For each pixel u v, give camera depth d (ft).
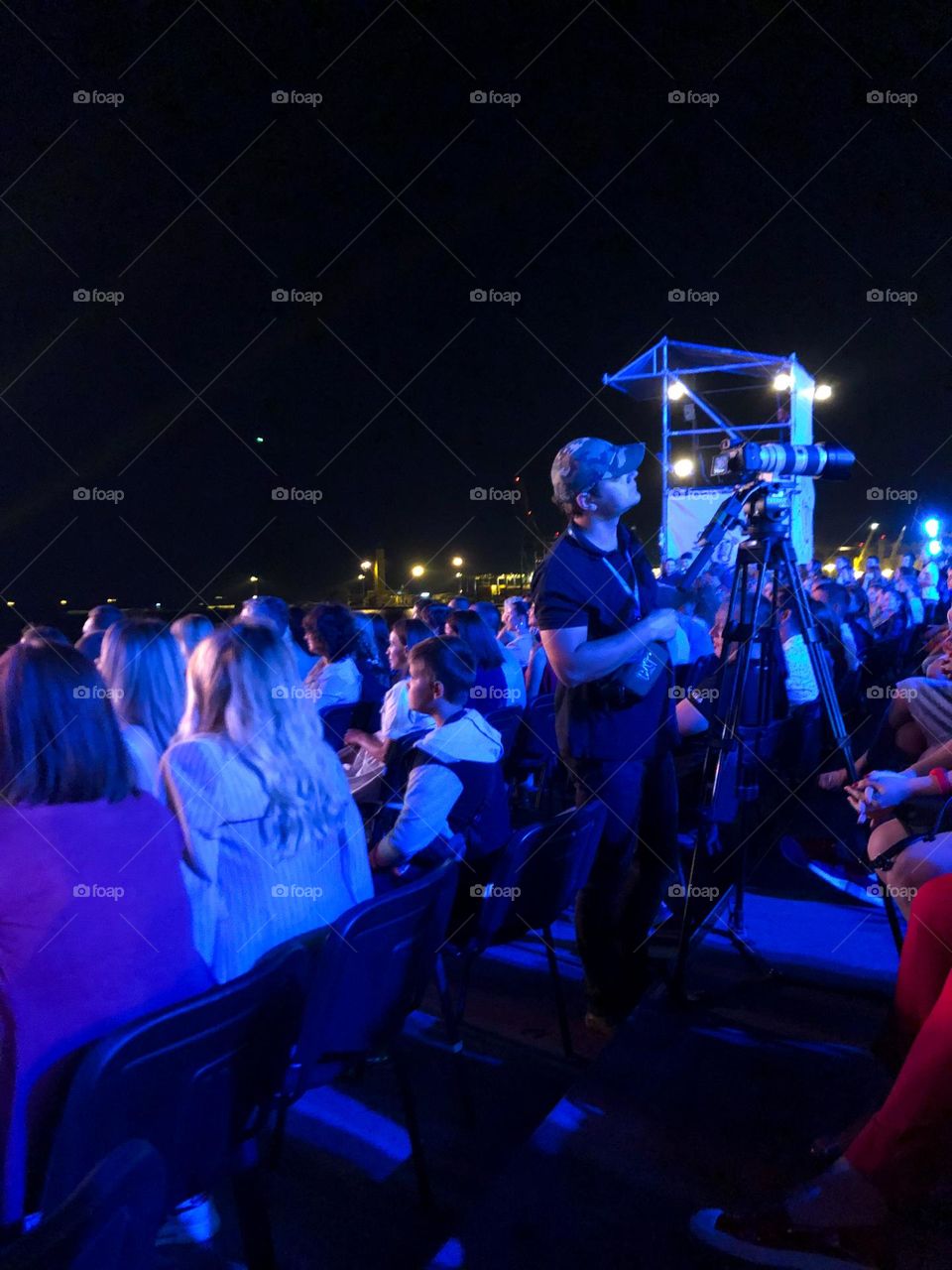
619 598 7.97
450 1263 4.79
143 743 7.61
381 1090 8.24
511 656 17.67
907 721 9.09
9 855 4.67
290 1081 6.38
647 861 8.70
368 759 13.58
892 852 7.23
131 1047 4.01
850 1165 4.68
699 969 8.73
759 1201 5.06
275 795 6.42
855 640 19.36
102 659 8.45
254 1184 5.21
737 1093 6.40
